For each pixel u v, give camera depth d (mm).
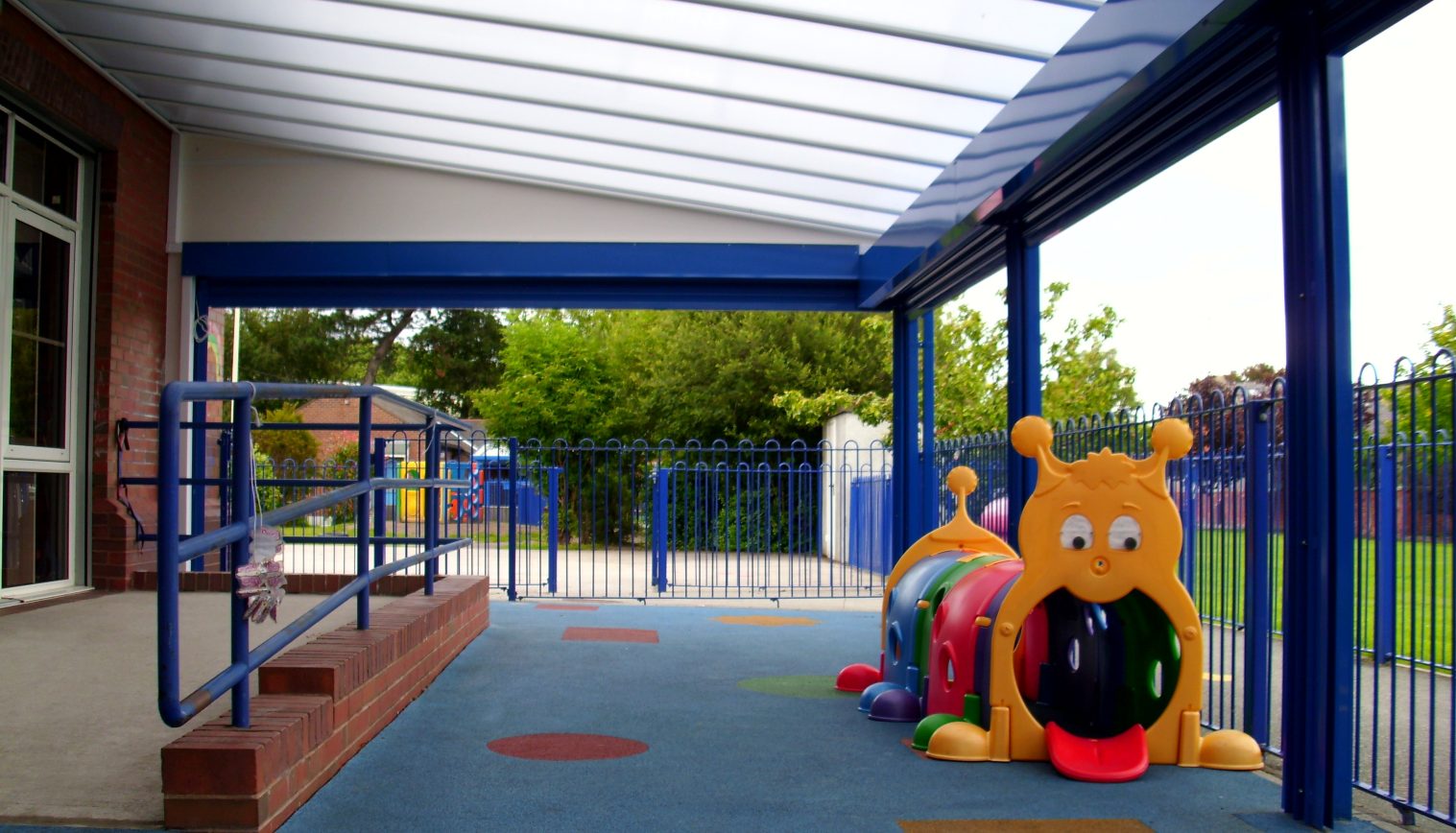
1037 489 4359
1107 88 4293
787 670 6547
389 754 4219
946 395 15961
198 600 7391
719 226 9805
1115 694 4586
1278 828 3559
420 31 6730
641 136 8016
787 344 21719
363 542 4668
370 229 9695
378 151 9352
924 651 5246
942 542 5828
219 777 3006
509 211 9773
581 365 22328
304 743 3484
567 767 4148
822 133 7402
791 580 11820
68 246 7918
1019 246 6555
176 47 7430
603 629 8172
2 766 3477
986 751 4348
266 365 32531
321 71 7535
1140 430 6059
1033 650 5293
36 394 7477
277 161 9648
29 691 4469
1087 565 4301
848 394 19250
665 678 6180
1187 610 4281
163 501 2734
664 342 22297
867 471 16719
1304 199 3678
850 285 10094
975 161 6129
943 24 5582
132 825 3000
